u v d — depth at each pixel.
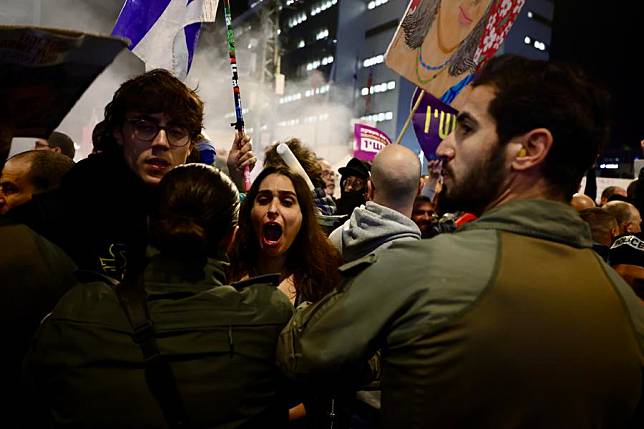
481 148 1.05
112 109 1.67
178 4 2.62
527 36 41.50
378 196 2.05
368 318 1.00
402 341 0.97
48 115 1.14
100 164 1.66
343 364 1.02
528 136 1.00
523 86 1.01
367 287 1.02
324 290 2.00
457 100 2.82
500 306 0.91
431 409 0.91
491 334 0.90
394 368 0.98
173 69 2.64
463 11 2.74
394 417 0.97
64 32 1.00
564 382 0.88
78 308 1.11
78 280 1.24
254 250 2.06
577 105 0.99
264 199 2.00
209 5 2.61
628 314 0.98
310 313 1.11
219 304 1.16
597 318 0.93
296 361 1.07
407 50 2.64
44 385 1.08
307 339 1.07
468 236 1.02
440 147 1.14
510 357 0.89
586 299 0.94
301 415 1.73
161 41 2.61
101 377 1.04
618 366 0.93
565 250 0.99
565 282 0.94
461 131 1.10
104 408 1.03
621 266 2.47
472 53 2.80
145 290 1.13
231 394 1.10
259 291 1.25
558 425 0.88
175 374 1.06
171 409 1.04
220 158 3.22
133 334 1.07
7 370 1.21
